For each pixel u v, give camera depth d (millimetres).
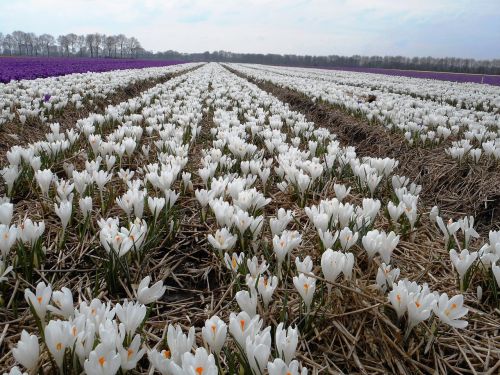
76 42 101500
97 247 2785
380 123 8203
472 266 2564
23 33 98000
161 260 2777
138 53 106438
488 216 4219
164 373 1474
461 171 5078
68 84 11820
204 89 14617
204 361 1350
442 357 2004
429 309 1799
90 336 1488
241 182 3092
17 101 7898
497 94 16625
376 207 2840
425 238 3281
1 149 5457
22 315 2141
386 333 2057
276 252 2303
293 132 7117
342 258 2025
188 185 3824
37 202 3426
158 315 2229
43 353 1723
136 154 5430
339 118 9391
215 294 2504
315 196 4000
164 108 7934
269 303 2264
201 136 7094
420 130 6691
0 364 1835
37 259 2443
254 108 9781
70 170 3785
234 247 2736
